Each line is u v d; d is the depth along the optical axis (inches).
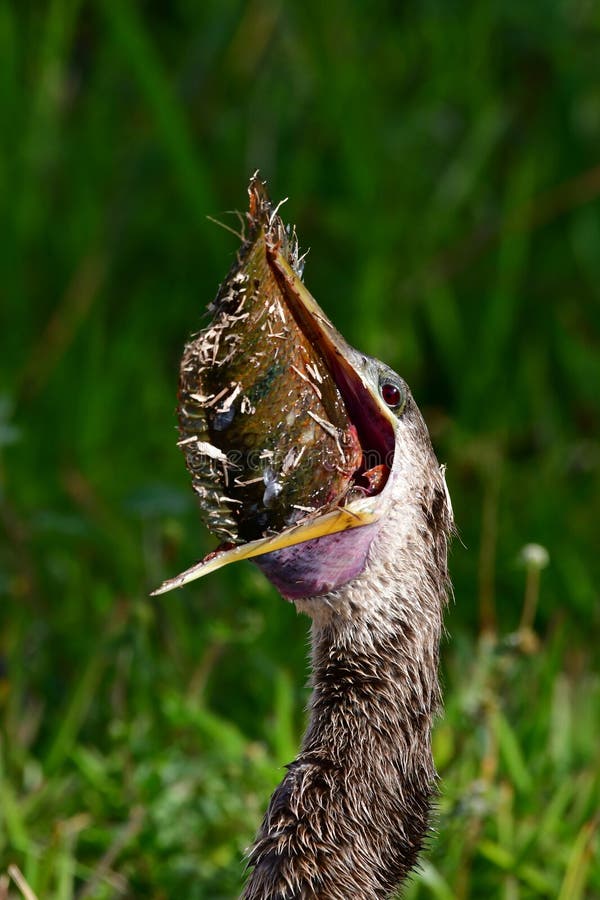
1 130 588.7
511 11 611.5
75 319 554.3
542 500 511.8
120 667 378.0
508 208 580.1
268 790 344.8
